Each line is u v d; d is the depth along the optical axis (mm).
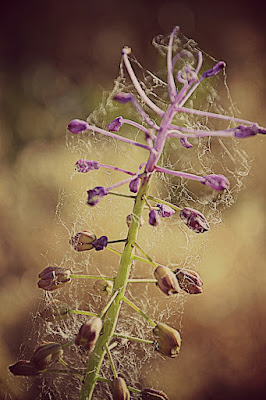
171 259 483
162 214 307
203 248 517
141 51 774
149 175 302
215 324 469
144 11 850
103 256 487
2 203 570
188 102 451
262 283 507
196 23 839
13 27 848
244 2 852
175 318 465
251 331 464
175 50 391
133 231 307
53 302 318
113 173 542
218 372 437
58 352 312
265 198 571
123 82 605
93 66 775
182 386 425
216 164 501
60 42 822
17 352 417
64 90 734
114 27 834
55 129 663
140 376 419
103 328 311
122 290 309
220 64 293
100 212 513
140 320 429
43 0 875
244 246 536
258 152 596
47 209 562
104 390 386
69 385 391
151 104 296
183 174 301
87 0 873
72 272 467
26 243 532
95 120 564
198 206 513
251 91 691
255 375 438
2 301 466
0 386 395
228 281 504
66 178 580
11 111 692
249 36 812
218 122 494
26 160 622
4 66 782
